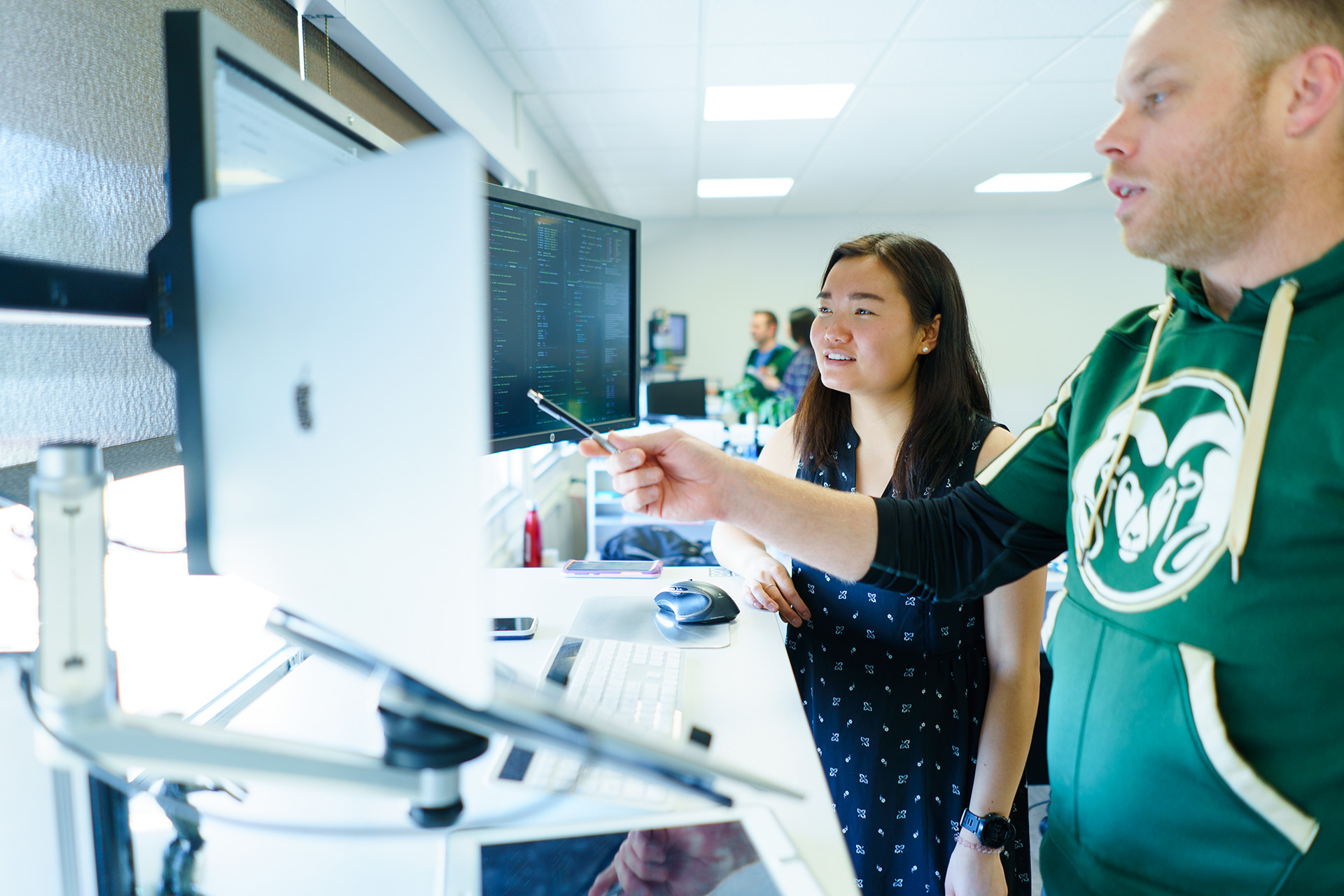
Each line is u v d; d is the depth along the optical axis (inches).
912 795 37.2
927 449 39.0
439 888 18.1
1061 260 245.1
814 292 252.5
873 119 140.8
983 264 246.8
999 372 250.7
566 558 176.9
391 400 12.3
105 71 29.7
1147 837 21.8
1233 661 20.0
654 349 253.8
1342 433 18.3
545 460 146.3
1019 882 37.3
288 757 14.9
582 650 32.0
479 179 10.6
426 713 15.7
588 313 39.0
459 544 11.6
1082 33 103.7
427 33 82.0
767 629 36.0
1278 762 19.5
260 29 48.2
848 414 44.2
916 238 40.5
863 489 42.9
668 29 99.5
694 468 30.3
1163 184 20.2
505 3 90.4
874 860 37.5
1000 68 116.1
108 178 29.9
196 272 16.9
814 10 95.5
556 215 35.7
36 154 26.3
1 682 16.5
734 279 252.4
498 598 40.9
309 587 15.3
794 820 20.7
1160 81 19.8
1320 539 18.7
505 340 33.1
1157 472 22.5
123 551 32.7
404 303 11.8
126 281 21.6
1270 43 18.2
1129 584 22.9
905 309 38.5
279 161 19.7
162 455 32.9
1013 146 160.7
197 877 19.2
